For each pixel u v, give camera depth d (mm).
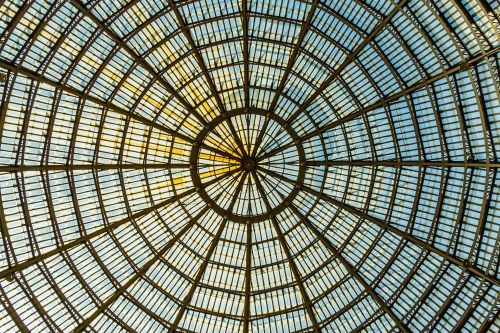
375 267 26078
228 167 26844
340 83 25031
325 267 26969
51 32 21312
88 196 24750
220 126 26500
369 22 22906
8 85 20797
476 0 19859
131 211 25969
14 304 22641
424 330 24016
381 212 25875
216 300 27234
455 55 21719
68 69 22531
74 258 24391
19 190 22406
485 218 22484
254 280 27594
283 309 27031
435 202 24141
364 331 25844
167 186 26609
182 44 24250
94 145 24453
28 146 22531
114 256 25500
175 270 26719
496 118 21359
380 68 24031
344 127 25922
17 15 19594
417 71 23125
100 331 24828
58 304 23906
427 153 24125
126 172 25609
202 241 27328
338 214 26672
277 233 27359
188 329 26562
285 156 26812
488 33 20344
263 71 25625
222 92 25984
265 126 26406
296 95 26094
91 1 21328
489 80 21016
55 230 23641
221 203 27266
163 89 25094
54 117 22609
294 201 27250
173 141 26094
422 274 24688
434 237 24266
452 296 23703
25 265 22297
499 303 22172
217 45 24562
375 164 25328
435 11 19922
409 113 24062
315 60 24750
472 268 22203
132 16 22688
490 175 22156
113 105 24141
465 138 22609
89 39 22344
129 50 23125
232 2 23328
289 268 27422
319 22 23703
